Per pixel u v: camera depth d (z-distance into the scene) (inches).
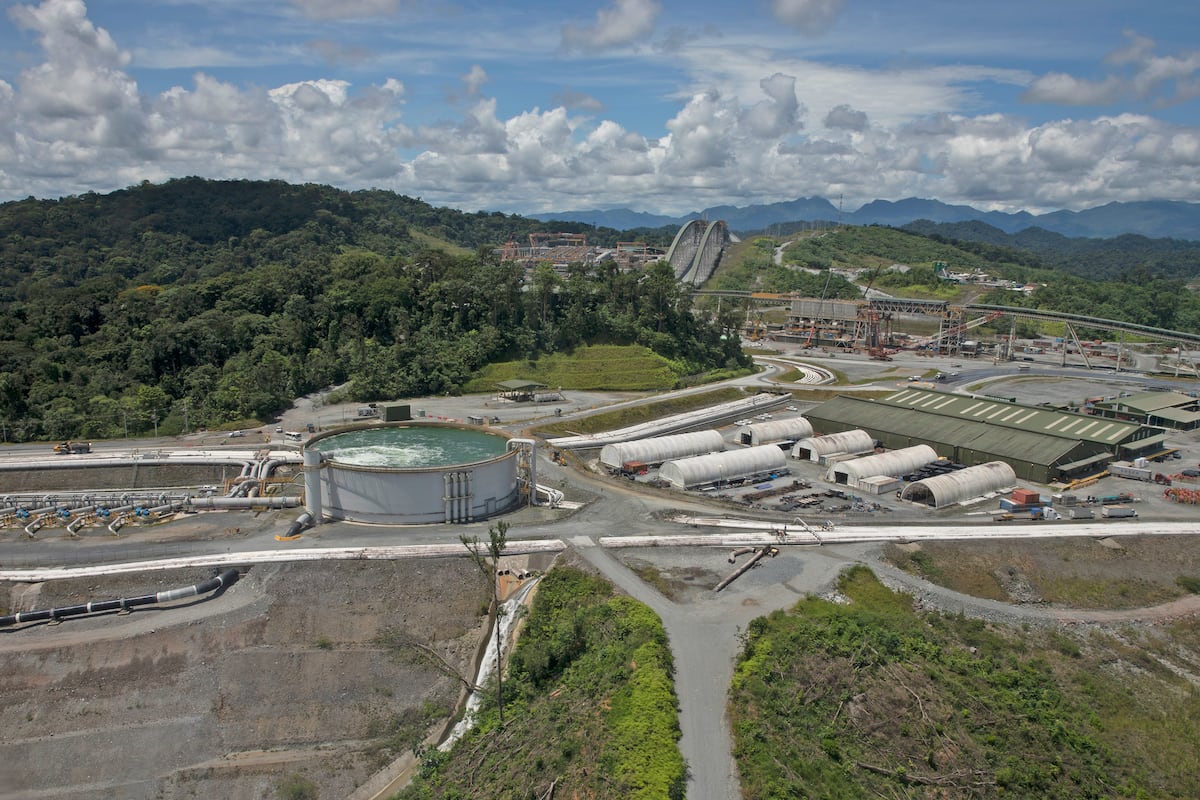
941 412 6289.4
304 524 4119.1
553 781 2268.7
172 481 5152.6
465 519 4222.4
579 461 5442.9
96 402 6378.0
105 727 2903.5
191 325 7534.5
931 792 2301.9
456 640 3314.5
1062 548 3991.1
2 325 7652.6
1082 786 2393.0
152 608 3368.6
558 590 3499.0
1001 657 3097.9
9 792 2709.2
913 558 3848.4
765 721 2513.5
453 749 2706.7
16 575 3570.4
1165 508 4630.9
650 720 2445.9
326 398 7057.1
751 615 3233.3
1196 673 3196.4
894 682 2728.8
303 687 3090.6
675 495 4719.5
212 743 2886.3
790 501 4643.2
